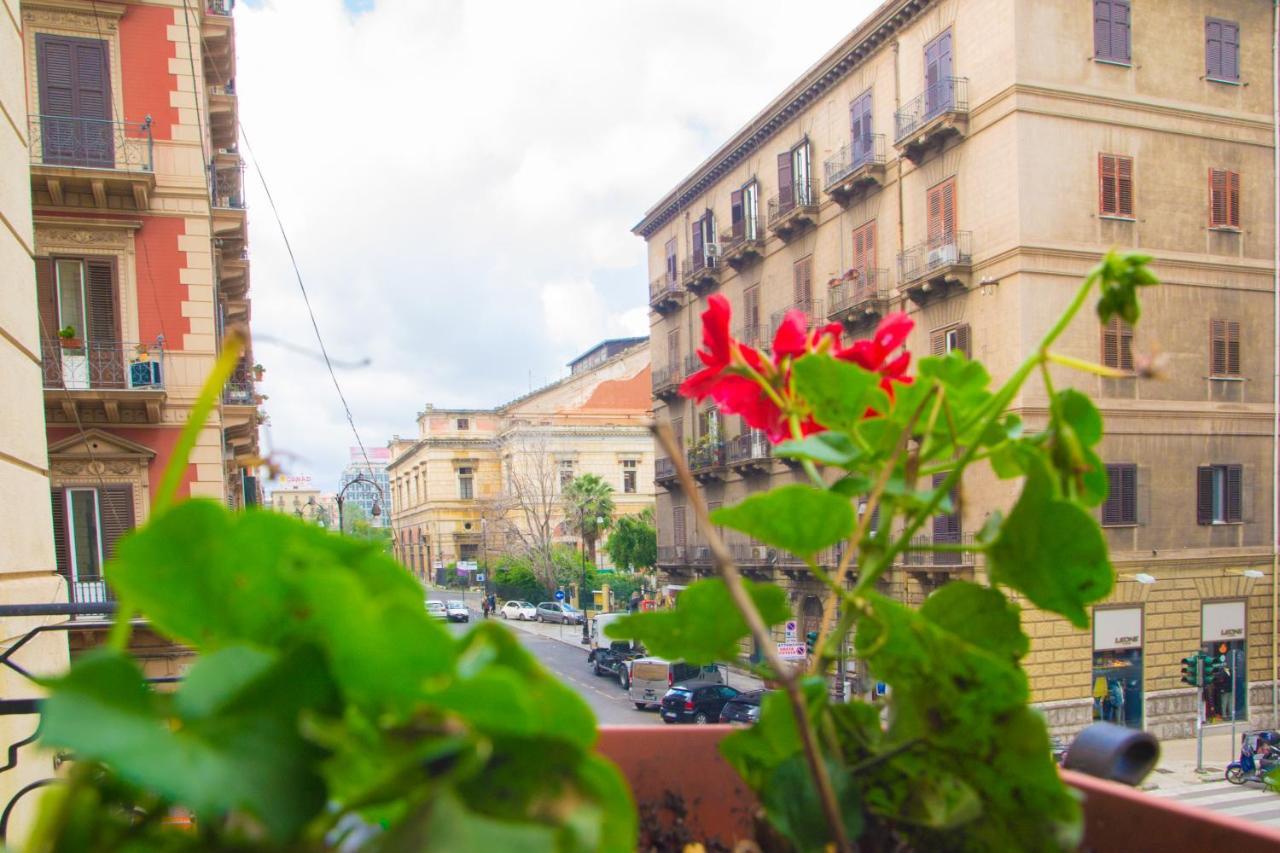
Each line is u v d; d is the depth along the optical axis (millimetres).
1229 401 17641
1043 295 16125
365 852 373
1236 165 17750
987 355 16766
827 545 697
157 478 12703
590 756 432
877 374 798
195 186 13031
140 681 370
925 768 671
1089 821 812
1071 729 16547
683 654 733
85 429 12336
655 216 30609
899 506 711
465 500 59688
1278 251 17984
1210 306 17500
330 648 373
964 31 17391
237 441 15812
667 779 920
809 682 635
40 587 4477
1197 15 17562
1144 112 17000
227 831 391
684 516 28672
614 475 49969
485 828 363
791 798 628
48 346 12391
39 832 373
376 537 449
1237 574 17688
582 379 52219
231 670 378
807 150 22484
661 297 29297
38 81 12539
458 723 405
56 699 337
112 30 12797
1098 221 16531
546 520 45406
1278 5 18156
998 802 661
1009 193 16250
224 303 18484
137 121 12859
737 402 921
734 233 25625
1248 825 689
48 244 12414
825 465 819
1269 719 17891
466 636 420
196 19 13297
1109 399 16656
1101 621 16875
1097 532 649
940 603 729
